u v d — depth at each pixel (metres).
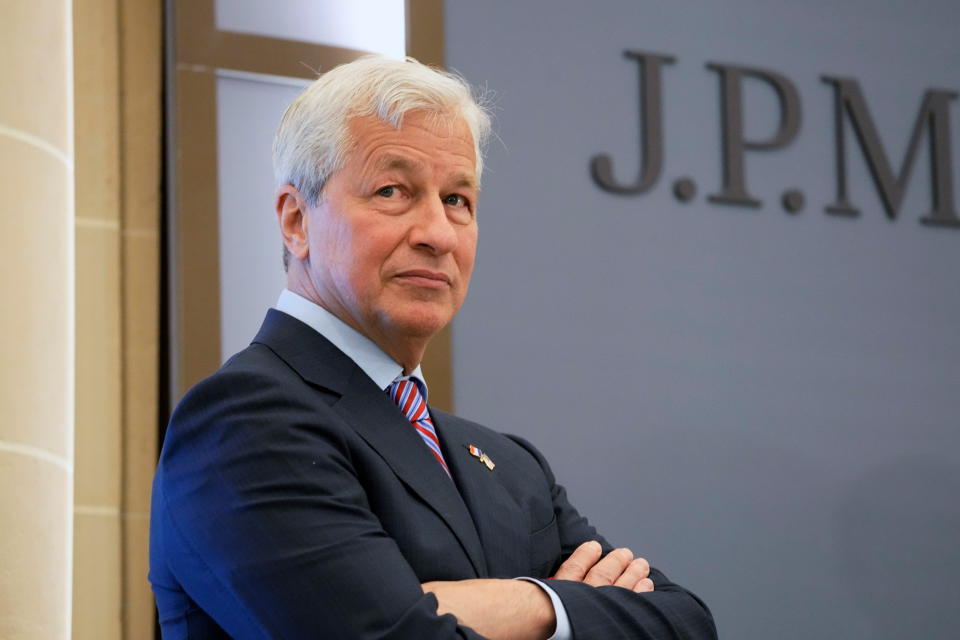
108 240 7.67
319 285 3.75
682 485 8.47
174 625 3.42
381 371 3.72
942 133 9.56
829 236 9.18
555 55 8.73
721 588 8.43
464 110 3.84
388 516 3.40
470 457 3.84
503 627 3.31
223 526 3.21
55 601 4.94
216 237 7.67
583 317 8.46
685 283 8.75
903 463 9.01
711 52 9.13
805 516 8.72
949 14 9.79
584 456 8.28
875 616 8.73
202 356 7.50
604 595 3.46
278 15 8.07
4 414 4.94
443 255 3.71
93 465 7.43
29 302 5.09
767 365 8.84
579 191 8.60
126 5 7.92
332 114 3.75
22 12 5.26
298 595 3.11
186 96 7.75
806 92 9.30
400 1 8.40
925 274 9.35
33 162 5.19
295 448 3.29
